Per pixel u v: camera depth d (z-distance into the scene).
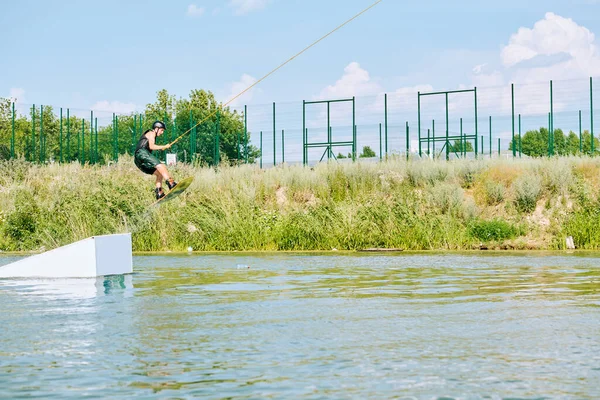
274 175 30.92
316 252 23.22
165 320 8.32
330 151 39.78
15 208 27.22
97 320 8.36
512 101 37.38
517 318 8.37
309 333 7.43
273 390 5.21
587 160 29.00
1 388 5.32
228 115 52.22
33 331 7.63
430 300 10.09
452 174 29.16
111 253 14.80
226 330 7.62
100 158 53.47
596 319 8.26
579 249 23.30
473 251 22.73
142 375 5.67
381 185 29.08
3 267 14.82
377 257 19.95
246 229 25.47
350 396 5.04
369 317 8.51
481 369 5.79
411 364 5.98
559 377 5.52
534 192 26.73
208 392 5.17
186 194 28.41
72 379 5.56
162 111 70.94
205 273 14.95
